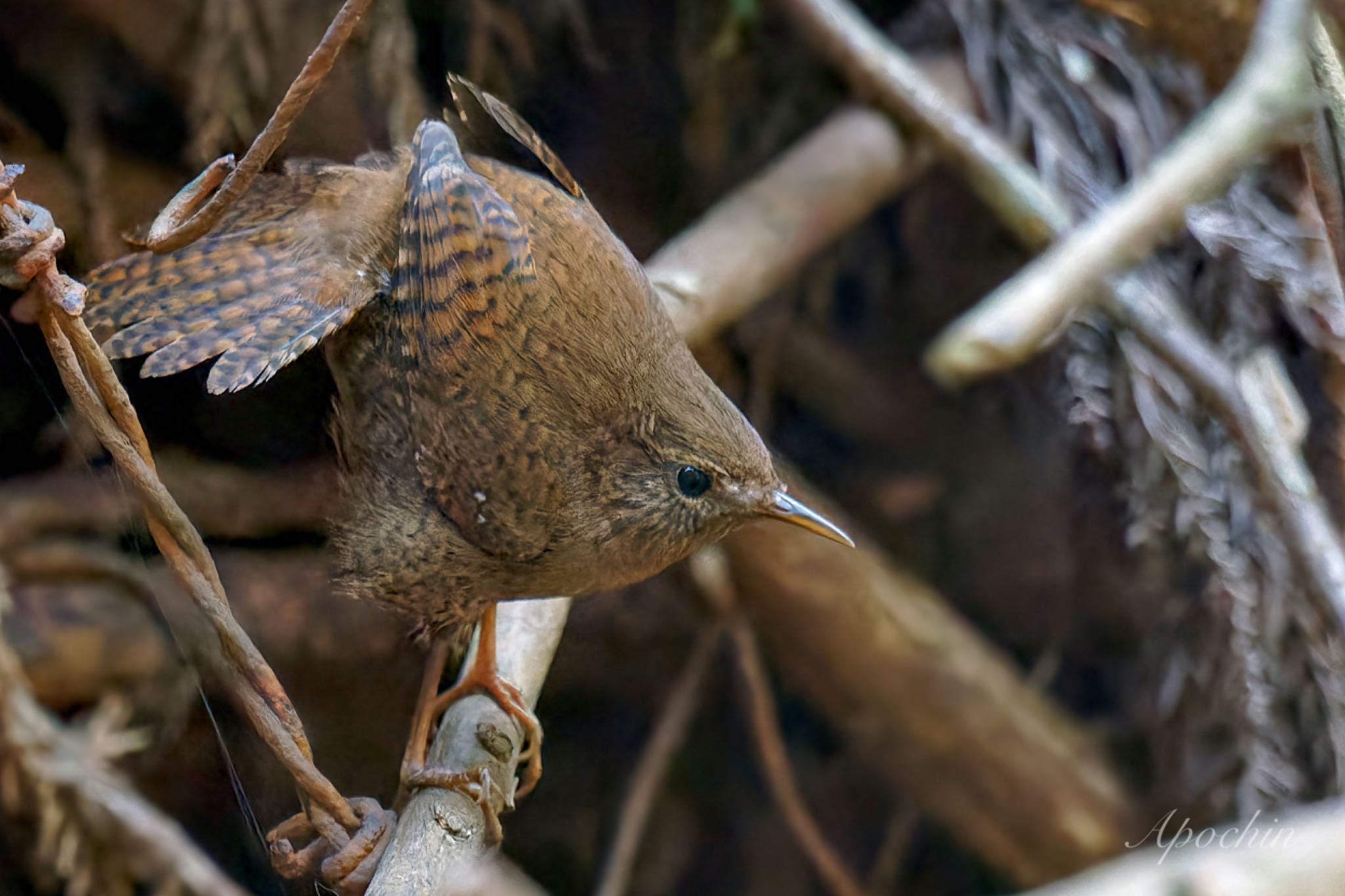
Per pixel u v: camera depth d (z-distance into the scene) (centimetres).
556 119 281
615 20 281
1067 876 286
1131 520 283
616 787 284
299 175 275
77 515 275
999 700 285
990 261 286
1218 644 282
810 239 282
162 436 274
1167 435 282
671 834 288
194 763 273
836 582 284
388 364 274
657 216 283
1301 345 281
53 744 275
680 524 276
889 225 286
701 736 288
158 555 271
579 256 275
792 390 286
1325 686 281
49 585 275
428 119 275
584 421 275
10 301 271
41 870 275
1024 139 284
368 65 278
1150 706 284
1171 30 281
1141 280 282
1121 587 284
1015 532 286
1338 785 280
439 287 274
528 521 275
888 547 288
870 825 288
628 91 282
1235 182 279
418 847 273
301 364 275
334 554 275
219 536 274
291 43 277
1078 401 282
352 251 274
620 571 276
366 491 275
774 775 285
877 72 282
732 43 282
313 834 272
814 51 284
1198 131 275
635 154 282
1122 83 284
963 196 286
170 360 273
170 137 276
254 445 274
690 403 276
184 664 272
